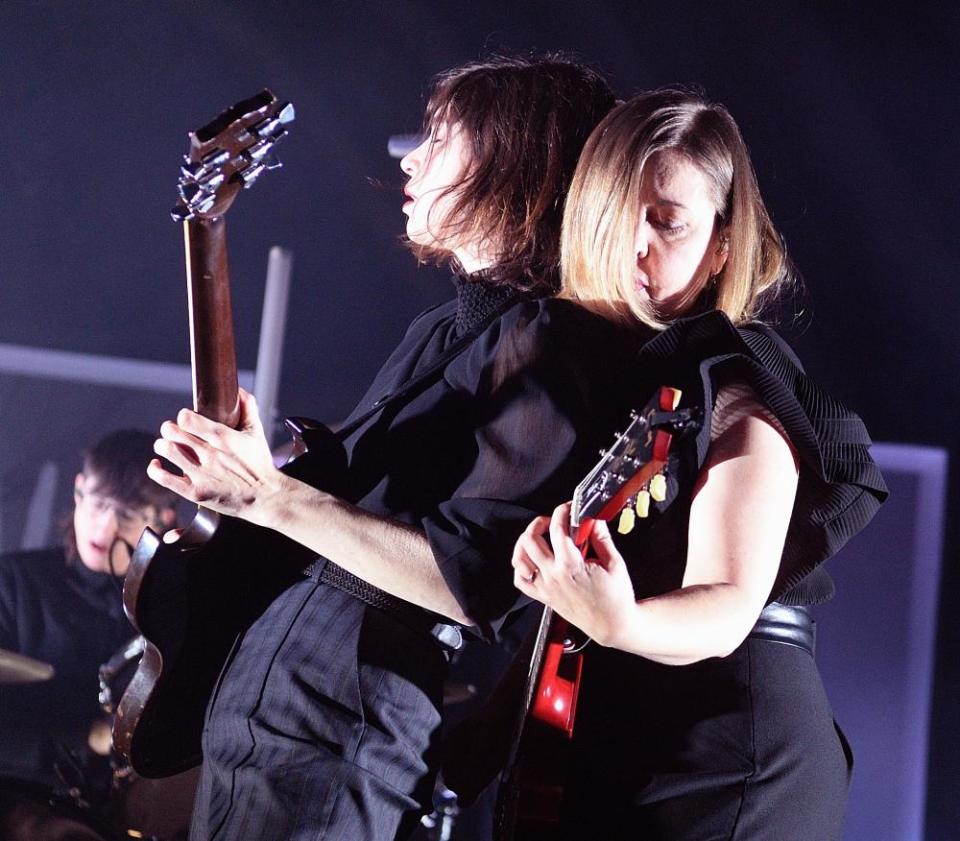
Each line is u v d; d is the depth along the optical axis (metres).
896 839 5.04
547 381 1.45
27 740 3.76
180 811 3.02
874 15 5.33
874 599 5.19
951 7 5.23
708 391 1.34
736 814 1.41
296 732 1.47
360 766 1.45
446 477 1.54
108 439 4.00
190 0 5.98
